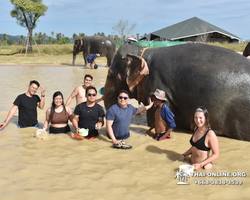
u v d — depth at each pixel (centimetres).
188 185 348
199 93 519
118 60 659
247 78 500
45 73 1692
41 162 414
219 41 4684
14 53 3628
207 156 400
